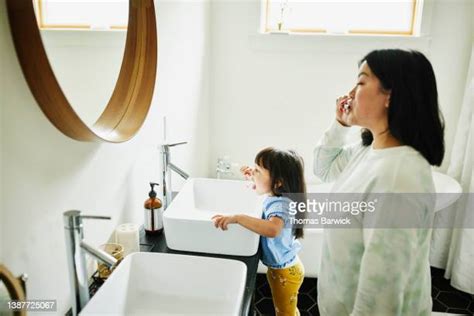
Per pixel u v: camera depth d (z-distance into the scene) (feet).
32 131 2.51
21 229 2.46
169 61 5.25
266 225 3.78
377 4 7.60
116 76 3.63
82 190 3.18
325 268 3.50
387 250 2.71
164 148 4.37
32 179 2.54
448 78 7.48
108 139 3.23
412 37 7.23
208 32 7.38
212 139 8.18
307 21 7.82
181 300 3.24
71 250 2.51
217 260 3.23
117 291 3.04
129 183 4.12
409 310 3.00
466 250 6.75
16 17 2.24
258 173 4.57
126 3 3.70
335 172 4.17
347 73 7.57
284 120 7.95
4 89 2.25
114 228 3.82
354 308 2.97
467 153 6.87
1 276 2.10
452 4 7.15
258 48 7.58
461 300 6.80
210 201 5.07
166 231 3.82
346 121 3.83
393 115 2.81
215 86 7.87
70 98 2.87
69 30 2.79
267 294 6.77
